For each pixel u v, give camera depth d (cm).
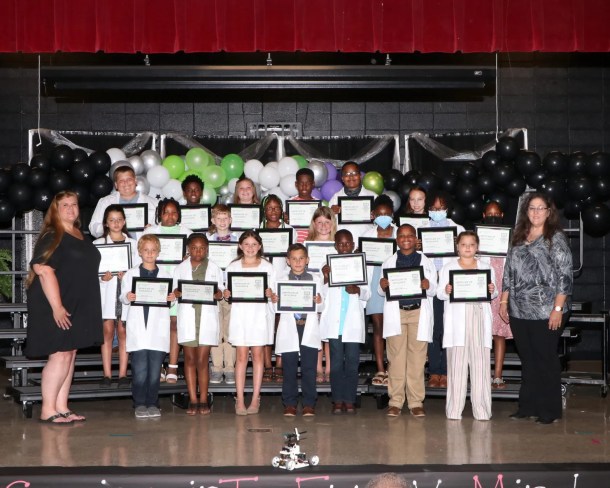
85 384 693
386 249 693
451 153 932
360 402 710
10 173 787
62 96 1010
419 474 473
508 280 643
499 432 594
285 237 711
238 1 819
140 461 501
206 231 737
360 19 824
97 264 630
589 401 739
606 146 1026
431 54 1018
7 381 875
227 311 726
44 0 812
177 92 1016
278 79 886
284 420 645
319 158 940
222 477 467
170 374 707
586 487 475
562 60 1026
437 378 710
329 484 469
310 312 664
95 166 797
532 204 627
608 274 1025
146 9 818
